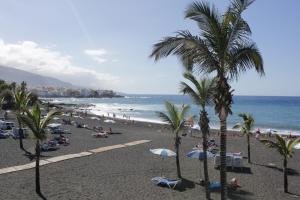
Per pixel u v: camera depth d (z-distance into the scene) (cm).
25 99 4100
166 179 2716
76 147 4250
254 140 5691
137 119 11219
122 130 6800
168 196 2409
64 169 3055
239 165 3303
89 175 2891
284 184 2659
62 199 2244
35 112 2284
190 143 5072
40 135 2292
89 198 2295
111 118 10550
